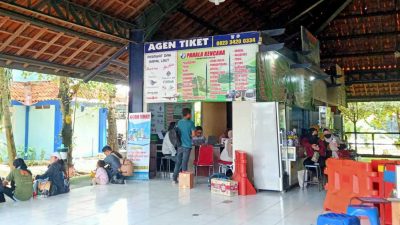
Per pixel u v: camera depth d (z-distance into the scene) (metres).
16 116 14.01
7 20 6.64
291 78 8.79
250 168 6.71
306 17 11.34
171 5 7.78
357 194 4.55
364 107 19.05
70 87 10.73
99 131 16.14
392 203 3.39
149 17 8.09
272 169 6.57
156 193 6.42
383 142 16.62
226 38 7.31
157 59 7.97
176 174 7.48
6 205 5.44
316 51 10.56
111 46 8.55
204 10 8.86
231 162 7.40
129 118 8.14
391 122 18.97
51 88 13.92
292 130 7.51
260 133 6.70
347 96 15.90
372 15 11.94
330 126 11.50
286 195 6.29
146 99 8.05
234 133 6.87
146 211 5.08
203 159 7.71
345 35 13.06
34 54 7.86
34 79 14.85
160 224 4.43
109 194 6.32
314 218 4.70
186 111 7.46
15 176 5.76
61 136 10.35
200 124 10.79
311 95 10.54
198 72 7.54
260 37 7.05
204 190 6.72
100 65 9.00
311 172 7.35
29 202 5.66
